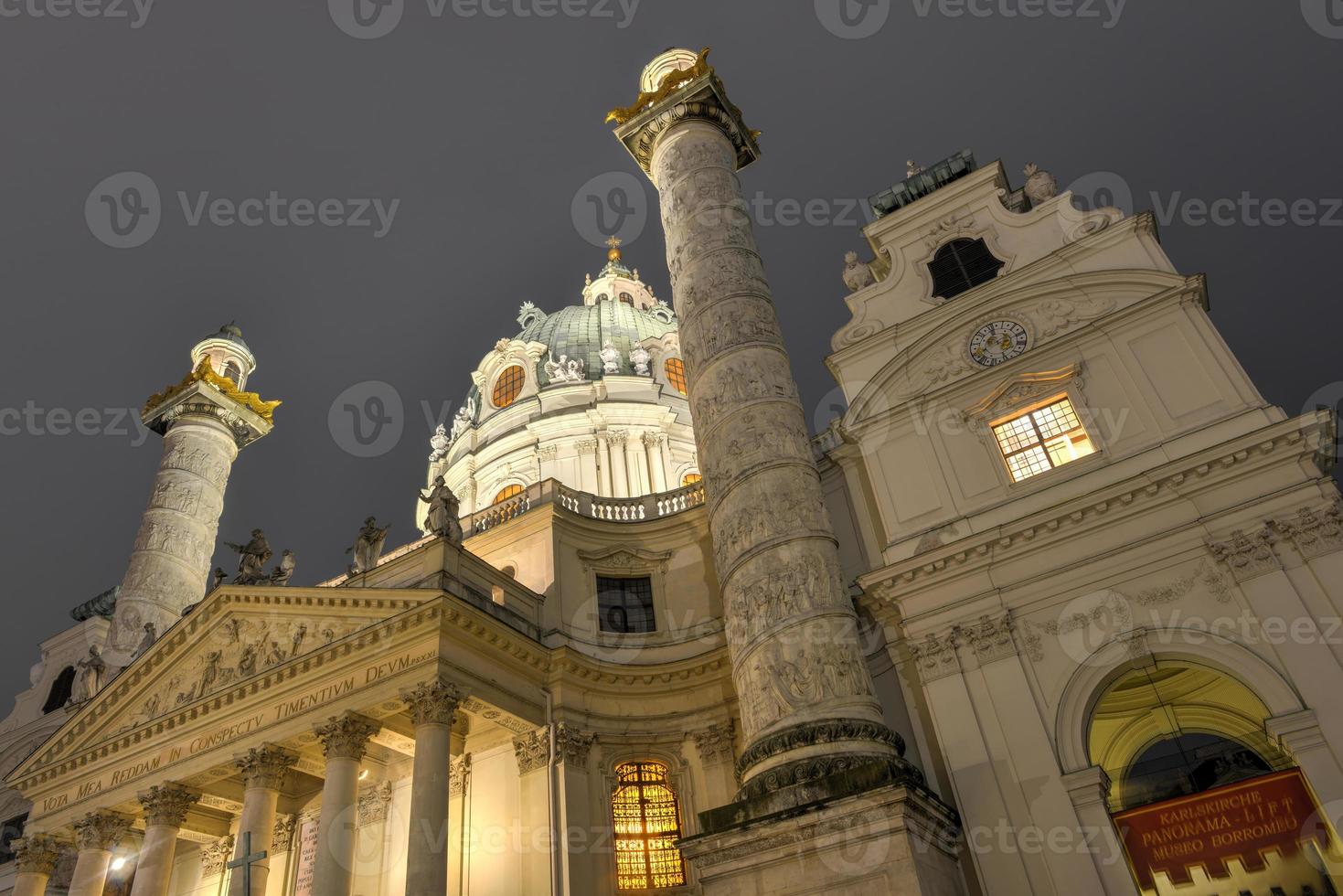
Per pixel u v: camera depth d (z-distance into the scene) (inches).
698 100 1104.2
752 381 896.9
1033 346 946.7
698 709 1030.4
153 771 1013.2
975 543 858.8
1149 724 927.0
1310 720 682.8
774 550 795.4
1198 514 791.1
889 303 1072.8
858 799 662.5
